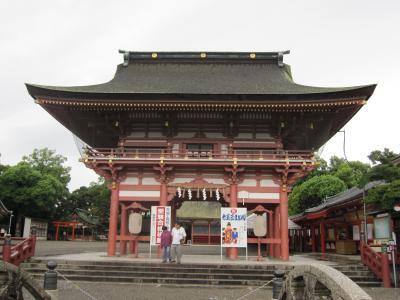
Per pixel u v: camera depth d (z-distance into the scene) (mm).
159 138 30859
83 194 103125
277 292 10812
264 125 30844
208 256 31969
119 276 21094
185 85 32719
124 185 29391
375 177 22656
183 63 37406
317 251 46438
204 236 67500
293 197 62625
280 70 36500
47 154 96688
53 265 11664
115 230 28422
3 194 74812
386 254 21750
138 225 27906
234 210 26750
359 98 27094
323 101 27484
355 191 34844
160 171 29047
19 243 23656
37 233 83188
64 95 27969
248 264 22500
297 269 7492
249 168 28938
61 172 96438
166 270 21906
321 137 35156
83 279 21000
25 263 23062
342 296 5457
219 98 27828
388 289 20484
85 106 28781
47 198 78125
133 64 37375
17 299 7617
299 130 32219
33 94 28125
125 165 28984
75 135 33062
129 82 33562
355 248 34688
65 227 94438
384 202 20844
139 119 30750
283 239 27547
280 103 27766
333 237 40812
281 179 28922
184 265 22484
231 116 29656
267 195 28906
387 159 22750
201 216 66812
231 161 28188
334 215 38438
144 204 32656
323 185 58531
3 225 76250
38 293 8070
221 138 30750
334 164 75125
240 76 35312
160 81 33969
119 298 16141
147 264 22641
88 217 94188
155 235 26781
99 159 28609
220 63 37406
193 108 28578
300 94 27172
